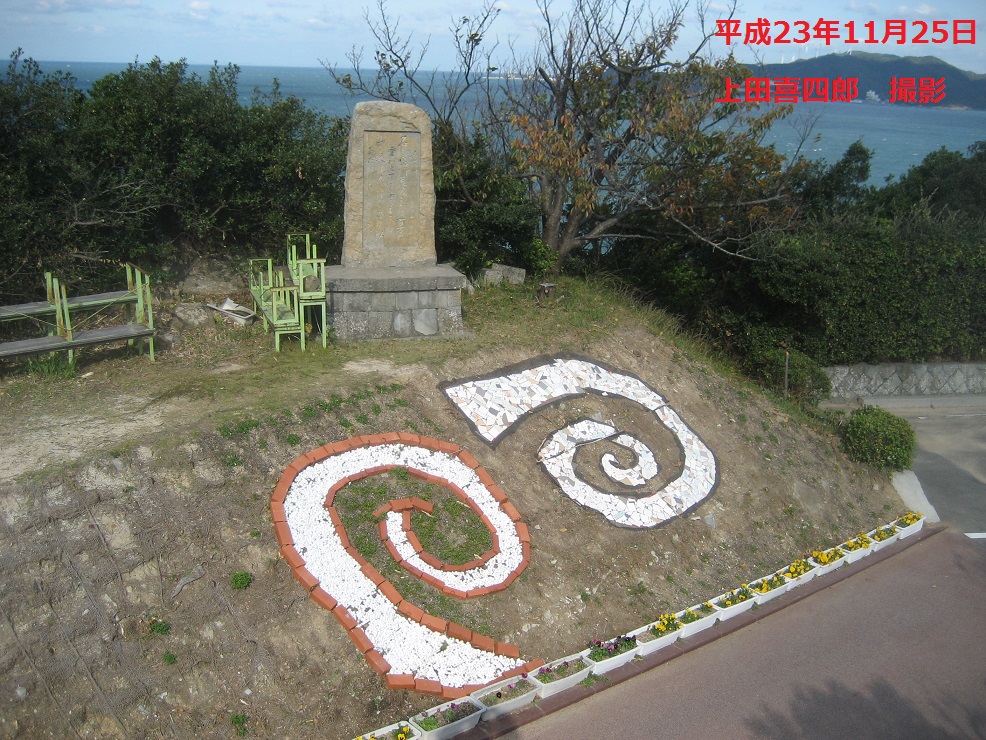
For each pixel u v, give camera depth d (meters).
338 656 6.71
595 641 7.76
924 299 16.86
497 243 14.95
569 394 11.16
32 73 11.19
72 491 6.73
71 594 6.20
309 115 13.91
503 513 8.73
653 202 15.84
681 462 10.93
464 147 15.08
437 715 6.46
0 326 10.36
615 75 16.28
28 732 5.59
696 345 15.45
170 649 6.28
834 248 16.47
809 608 9.20
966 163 21.12
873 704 7.46
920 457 14.13
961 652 8.43
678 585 9.00
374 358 10.55
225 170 12.84
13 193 10.45
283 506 7.56
